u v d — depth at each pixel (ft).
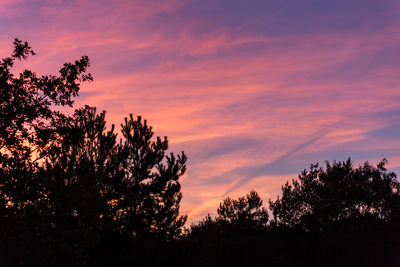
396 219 133.49
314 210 139.44
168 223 87.25
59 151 73.10
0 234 45.37
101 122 86.84
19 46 70.90
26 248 45.50
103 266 68.28
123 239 75.15
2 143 68.59
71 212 52.11
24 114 69.15
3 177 56.18
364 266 129.29
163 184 89.30
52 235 48.55
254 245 132.05
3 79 68.44
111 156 86.43
